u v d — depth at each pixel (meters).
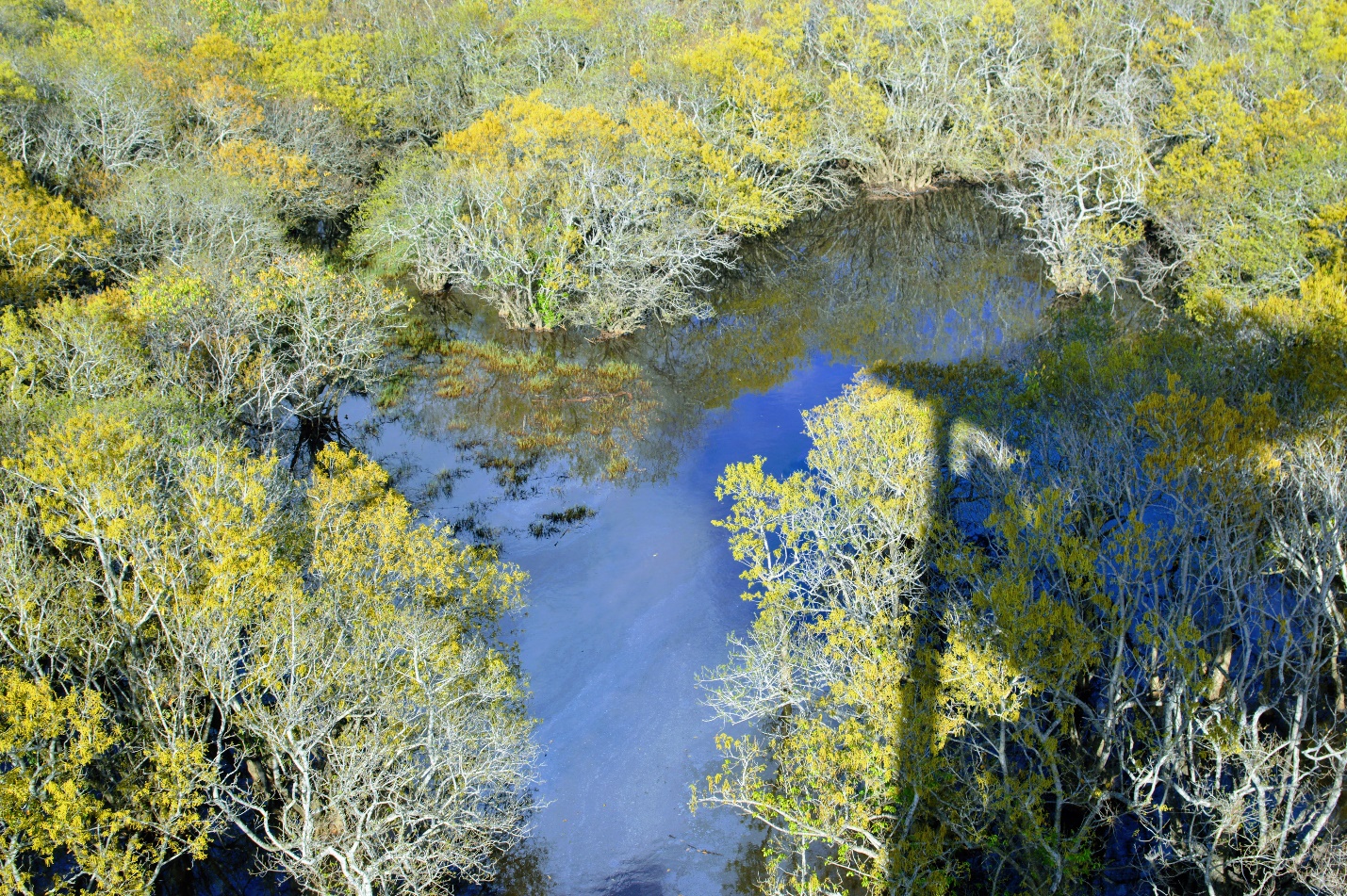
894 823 12.16
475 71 48.53
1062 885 11.72
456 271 35.34
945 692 12.45
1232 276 27.50
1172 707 12.35
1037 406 20.75
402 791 13.64
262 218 31.30
